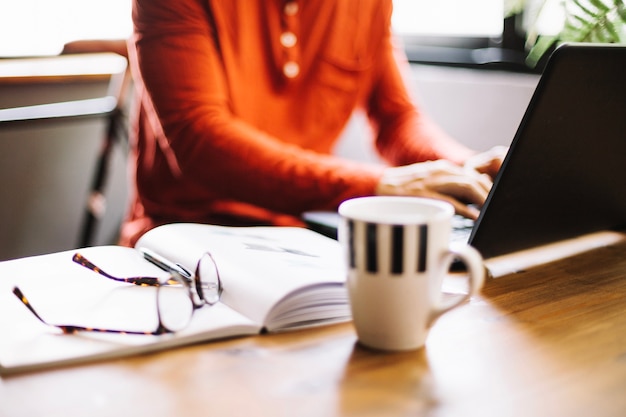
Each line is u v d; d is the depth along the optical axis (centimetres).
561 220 78
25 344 51
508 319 59
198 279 60
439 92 173
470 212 85
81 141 215
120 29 223
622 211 88
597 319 59
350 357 51
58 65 175
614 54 66
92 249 77
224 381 46
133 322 55
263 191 101
